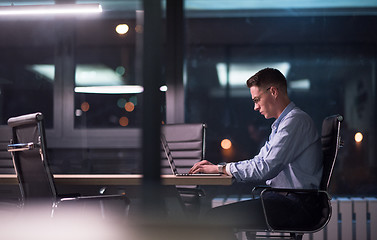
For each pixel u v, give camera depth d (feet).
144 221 3.95
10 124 7.42
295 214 6.68
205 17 15.37
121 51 16.33
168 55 12.84
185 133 9.94
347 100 15.80
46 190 6.89
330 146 6.84
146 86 3.59
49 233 4.57
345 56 15.65
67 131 13.80
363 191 13.97
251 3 14.82
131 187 7.87
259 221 6.73
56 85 13.91
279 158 6.91
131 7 14.58
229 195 12.58
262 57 15.81
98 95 15.08
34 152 6.86
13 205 8.39
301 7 14.83
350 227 11.15
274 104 7.39
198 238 4.05
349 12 14.74
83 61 16.03
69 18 14.06
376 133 15.34
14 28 16.40
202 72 15.78
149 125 3.63
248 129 15.71
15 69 16.25
